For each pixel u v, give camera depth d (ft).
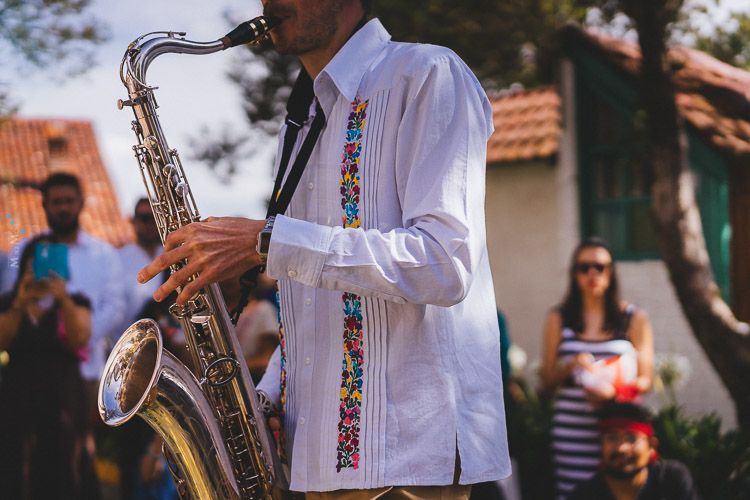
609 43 25.46
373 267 5.33
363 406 5.74
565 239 25.81
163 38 7.07
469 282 5.40
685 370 21.83
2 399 14.35
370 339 5.81
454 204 5.43
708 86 23.57
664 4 16.98
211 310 6.83
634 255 24.70
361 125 6.03
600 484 11.52
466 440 5.74
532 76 30.55
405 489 5.63
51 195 16.03
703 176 22.40
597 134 25.61
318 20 6.34
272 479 6.69
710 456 15.57
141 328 7.06
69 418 14.49
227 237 5.60
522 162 26.48
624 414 11.35
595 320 13.67
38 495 14.28
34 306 14.21
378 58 6.21
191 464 6.57
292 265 5.43
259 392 7.00
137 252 18.13
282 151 7.04
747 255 22.09
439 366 5.74
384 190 5.86
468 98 5.80
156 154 7.12
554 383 13.62
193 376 6.73
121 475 15.70
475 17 27.94
